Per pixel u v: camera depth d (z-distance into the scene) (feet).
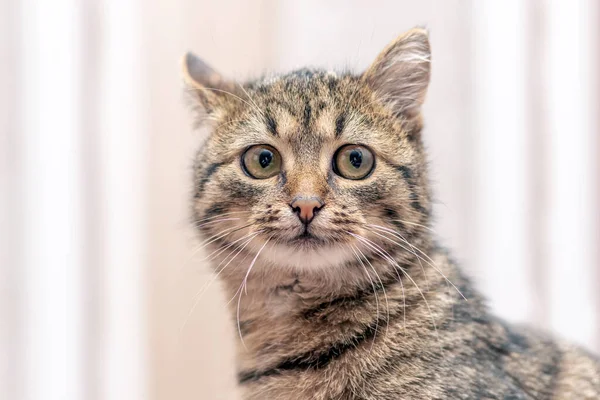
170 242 2.02
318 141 1.60
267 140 1.62
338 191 1.58
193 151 1.88
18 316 1.78
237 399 1.67
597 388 1.64
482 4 2.07
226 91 1.70
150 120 1.98
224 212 1.63
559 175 2.07
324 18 2.15
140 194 1.97
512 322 1.85
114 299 1.91
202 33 2.07
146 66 1.97
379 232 1.59
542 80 2.06
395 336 1.56
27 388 1.78
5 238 1.77
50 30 1.80
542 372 1.62
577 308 2.06
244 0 2.12
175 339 2.02
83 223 1.86
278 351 1.61
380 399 1.51
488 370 1.53
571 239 2.07
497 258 2.07
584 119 2.06
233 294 1.66
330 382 1.55
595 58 2.06
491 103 2.07
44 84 1.80
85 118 1.86
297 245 1.57
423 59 1.67
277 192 1.58
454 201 2.08
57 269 1.81
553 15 2.06
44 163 1.80
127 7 1.93
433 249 1.67
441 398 1.50
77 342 1.84
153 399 1.99
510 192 2.07
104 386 1.89
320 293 1.61
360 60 2.01
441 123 2.08
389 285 1.61
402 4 2.11
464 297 1.62
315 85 1.67
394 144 1.63
